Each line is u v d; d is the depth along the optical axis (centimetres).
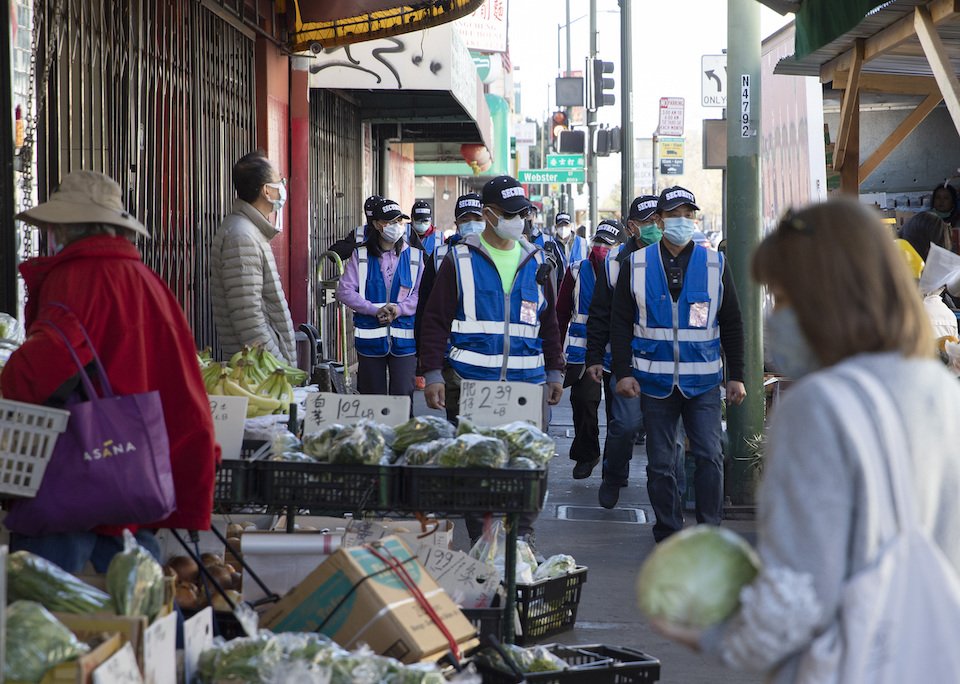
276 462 476
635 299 754
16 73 572
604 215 5344
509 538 478
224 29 992
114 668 296
